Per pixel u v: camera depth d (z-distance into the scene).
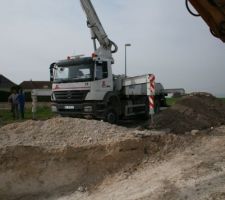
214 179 8.06
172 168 9.29
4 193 10.11
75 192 9.84
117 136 11.14
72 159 10.45
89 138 11.10
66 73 16.27
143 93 18.64
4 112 26.66
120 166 10.22
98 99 15.80
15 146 10.51
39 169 10.35
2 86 66.00
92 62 15.73
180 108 15.05
